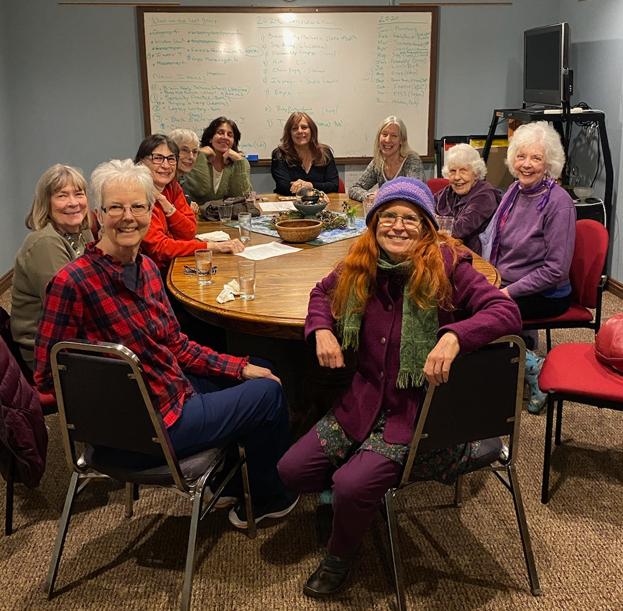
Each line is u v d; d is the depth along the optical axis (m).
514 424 1.70
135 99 5.28
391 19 5.20
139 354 1.75
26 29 5.05
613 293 4.60
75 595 1.86
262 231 3.25
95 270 1.68
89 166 5.38
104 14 5.08
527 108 5.24
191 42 5.14
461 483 2.22
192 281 2.43
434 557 2.00
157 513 2.23
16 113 5.19
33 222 2.31
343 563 1.82
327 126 5.41
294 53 5.22
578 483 2.38
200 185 4.11
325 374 2.33
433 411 1.59
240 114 5.33
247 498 2.04
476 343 1.56
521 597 1.83
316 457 1.80
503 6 5.28
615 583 1.88
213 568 1.96
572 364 2.28
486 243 3.04
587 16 4.83
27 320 2.23
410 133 5.48
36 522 2.19
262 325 2.04
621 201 4.46
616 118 4.47
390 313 1.74
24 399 1.90
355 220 3.47
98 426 1.64
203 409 1.82
